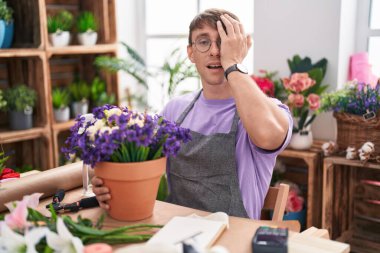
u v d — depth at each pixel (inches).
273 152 56.8
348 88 99.4
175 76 124.8
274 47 118.8
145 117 46.3
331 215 103.6
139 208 47.3
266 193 62.3
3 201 49.8
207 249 38.0
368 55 115.3
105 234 40.9
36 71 115.2
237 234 43.1
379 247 102.8
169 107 71.0
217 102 64.4
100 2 130.0
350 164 96.0
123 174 45.2
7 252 36.9
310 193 105.2
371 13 114.0
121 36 144.3
